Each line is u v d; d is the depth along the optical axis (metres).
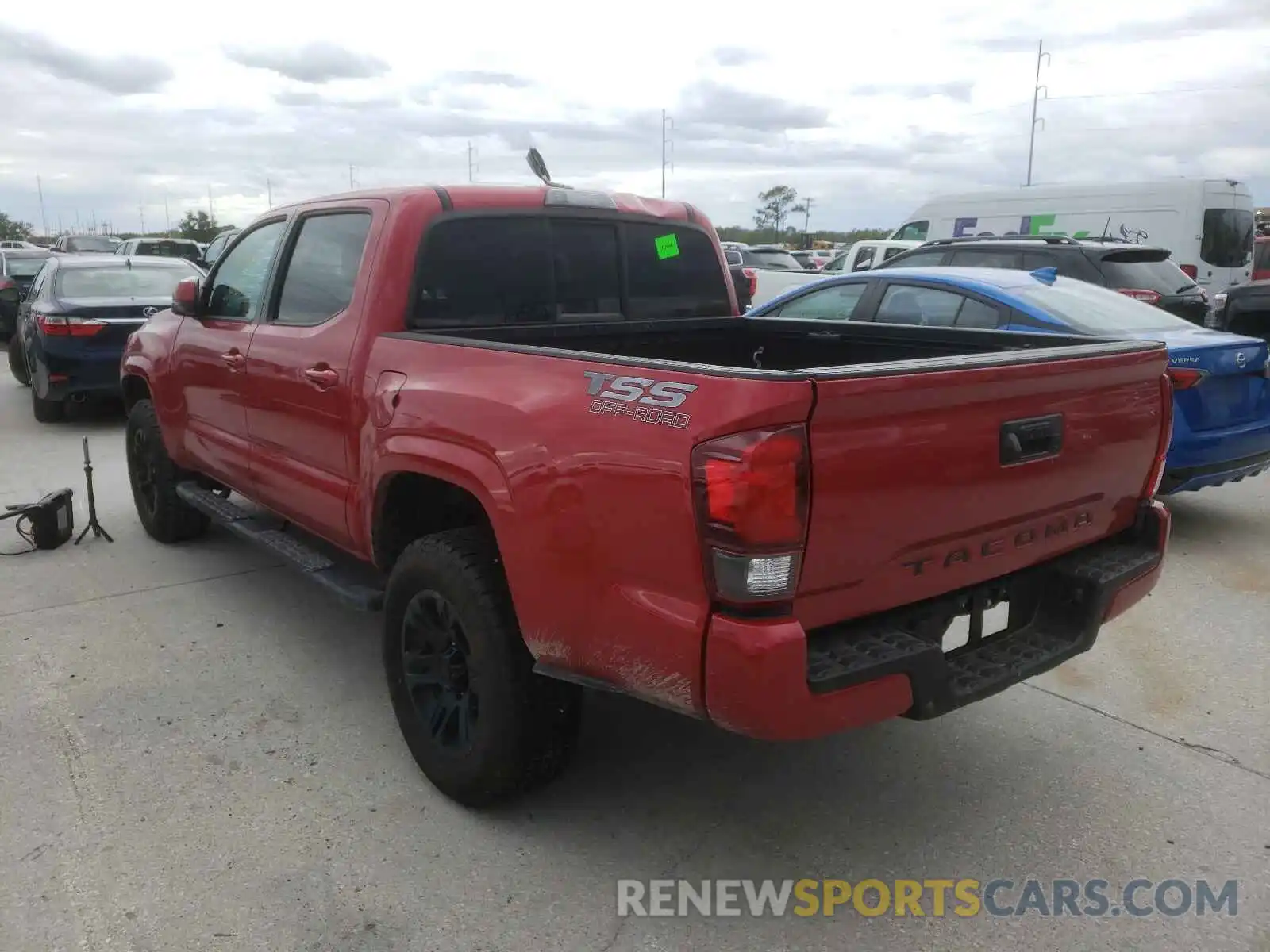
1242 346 5.75
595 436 2.56
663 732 3.77
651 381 2.48
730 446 2.26
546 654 2.79
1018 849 3.06
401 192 3.72
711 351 4.63
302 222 4.23
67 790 3.31
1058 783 3.43
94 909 2.74
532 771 3.07
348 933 2.67
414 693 3.32
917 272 6.80
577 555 2.62
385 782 3.40
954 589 2.77
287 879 2.88
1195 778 3.45
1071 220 14.64
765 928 2.71
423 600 3.21
